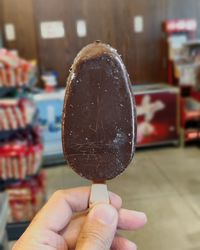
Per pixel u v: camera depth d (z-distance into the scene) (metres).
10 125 0.63
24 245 0.17
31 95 0.80
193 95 1.09
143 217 0.19
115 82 0.13
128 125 0.13
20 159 0.63
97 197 0.15
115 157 0.14
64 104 0.13
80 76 0.13
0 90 0.64
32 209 0.59
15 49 0.96
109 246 0.15
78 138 0.13
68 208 0.18
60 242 0.18
